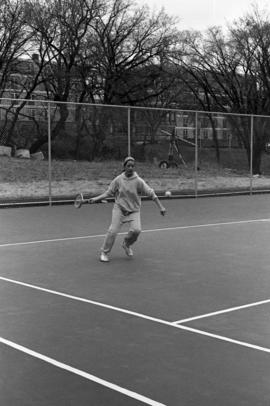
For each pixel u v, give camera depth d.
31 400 4.04
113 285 7.73
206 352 5.03
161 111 21.47
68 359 4.84
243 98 41.78
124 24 40.25
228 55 41.44
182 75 43.25
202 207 18.89
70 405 3.96
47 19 37.88
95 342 5.29
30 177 18.80
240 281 8.03
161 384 4.32
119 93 40.50
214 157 23.16
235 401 4.05
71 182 19.52
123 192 9.40
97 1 39.25
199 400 4.05
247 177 24.31
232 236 12.37
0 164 18.27
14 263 9.28
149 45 40.72
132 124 20.73
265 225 14.25
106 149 20.17
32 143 18.73
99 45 39.25
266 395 4.15
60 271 8.66
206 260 9.63
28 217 15.83
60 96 38.75
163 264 9.27
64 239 11.86
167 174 21.80
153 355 4.95
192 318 6.12
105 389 4.23
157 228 13.62
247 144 24.22
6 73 37.91
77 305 6.64
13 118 18.36
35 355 4.93
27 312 6.32
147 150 21.20
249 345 5.22
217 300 6.94
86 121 19.69
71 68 39.09
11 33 36.97
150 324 5.88
